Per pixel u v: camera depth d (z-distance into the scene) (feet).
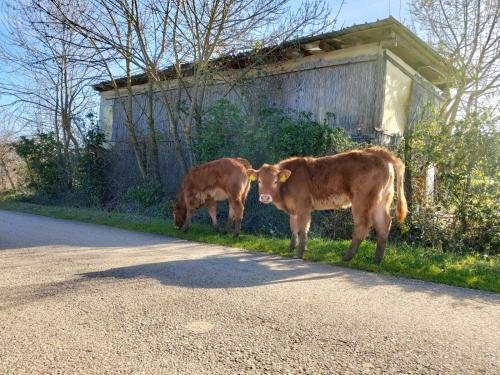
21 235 28.07
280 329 10.98
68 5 43.88
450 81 48.93
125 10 40.45
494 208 25.75
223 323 11.37
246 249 24.59
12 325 11.10
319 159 22.85
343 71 42.22
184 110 46.26
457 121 27.68
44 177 63.98
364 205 20.59
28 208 49.98
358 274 18.28
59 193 62.75
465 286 16.61
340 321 11.71
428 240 26.78
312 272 18.39
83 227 33.68
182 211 33.09
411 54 42.34
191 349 9.66
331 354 9.47
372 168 20.53
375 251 21.56
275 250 23.98
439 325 11.64
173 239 28.45
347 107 41.55
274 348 9.75
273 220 34.45
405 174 29.48
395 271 18.97
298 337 10.44
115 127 67.36
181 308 12.63
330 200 22.15
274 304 13.17
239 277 16.89
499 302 14.37
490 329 11.44
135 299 13.50
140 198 46.37
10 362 8.90
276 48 42.65
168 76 52.13
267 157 37.27
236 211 29.53
